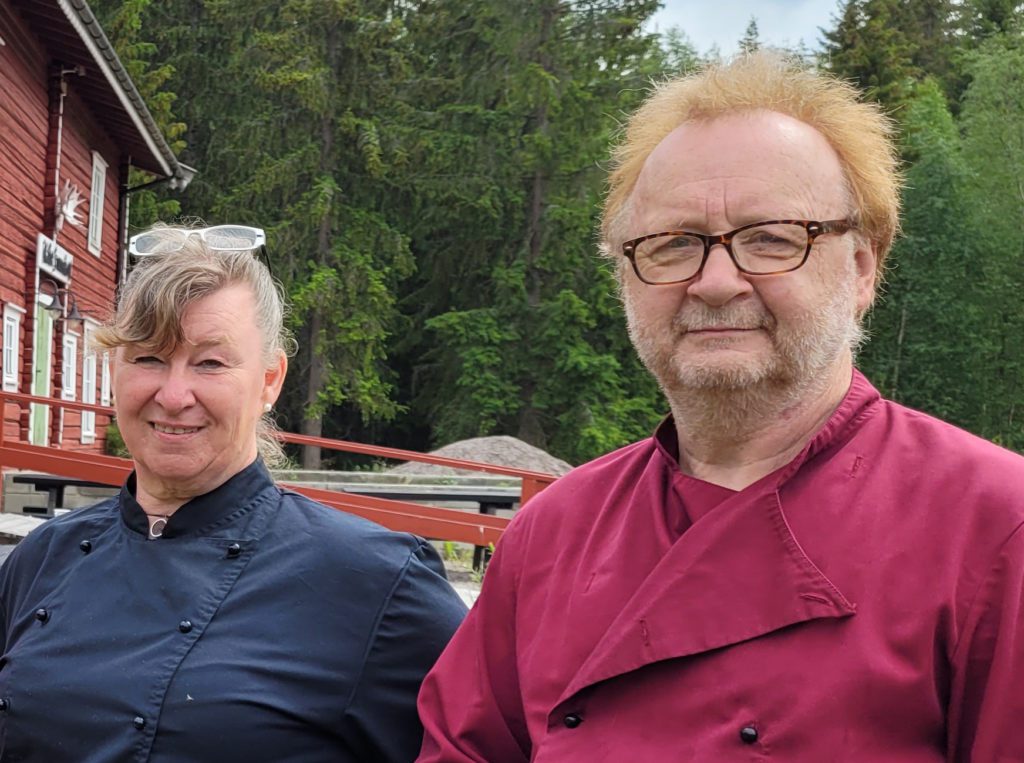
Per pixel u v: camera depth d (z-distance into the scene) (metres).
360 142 27.17
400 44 30.47
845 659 1.58
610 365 26.61
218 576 2.34
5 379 13.10
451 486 11.50
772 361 1.73
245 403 2.42
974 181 33.12
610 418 26.69
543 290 27.59
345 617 2.34
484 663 2.03
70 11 12.60
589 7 27.17
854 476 1.71
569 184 26.86
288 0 27.73
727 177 1.75
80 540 2.53
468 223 28.50
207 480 2.42
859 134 1.83
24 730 2.28
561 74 26.44
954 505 1.62
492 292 28.67
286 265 26.30
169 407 2.32
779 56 1.89
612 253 2.01
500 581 2.06
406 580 2.41
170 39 30.73
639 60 27.70
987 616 1.54
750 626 1.65
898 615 1.58
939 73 48.16
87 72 15.12
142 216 27.50
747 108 1.80
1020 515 1.57
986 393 32.41
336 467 29.69
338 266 26.77
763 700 1.61
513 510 11.34
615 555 1.86
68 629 2.34
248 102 29.73
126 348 2.38
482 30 27.22
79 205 16.53
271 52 27.12
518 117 27.61
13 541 7.87
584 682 1.75
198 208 29.19
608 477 2.02
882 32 38.94
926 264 32.50
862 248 1.84
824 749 1.56
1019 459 1.67
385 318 27.53
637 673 1.73
